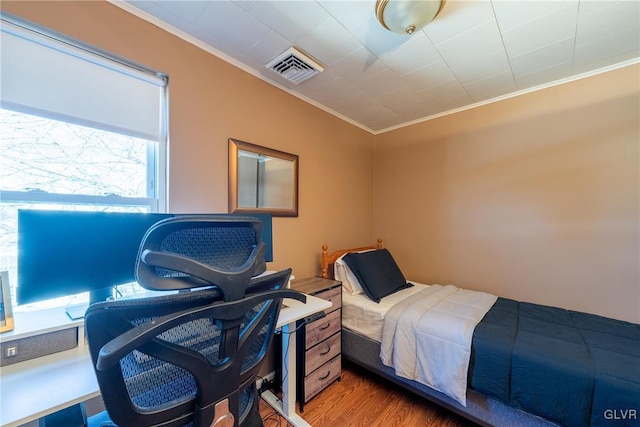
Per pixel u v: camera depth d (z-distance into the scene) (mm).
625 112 1963
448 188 2830
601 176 2051
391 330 1888
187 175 1673
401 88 2348
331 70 2066
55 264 999
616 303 1992
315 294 1953
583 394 1213
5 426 687
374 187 3422
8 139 1154
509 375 1407
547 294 2270
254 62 1958
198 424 677
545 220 2289
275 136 2225
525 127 2379
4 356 965
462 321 1730
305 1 1404
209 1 1404
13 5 1122
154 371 690
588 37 1692
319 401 1902
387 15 1439
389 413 1781
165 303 596
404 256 3160
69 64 1283
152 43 1521
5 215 1156
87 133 1359
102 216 1135
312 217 2578
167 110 1598
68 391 834
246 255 811
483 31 1638
